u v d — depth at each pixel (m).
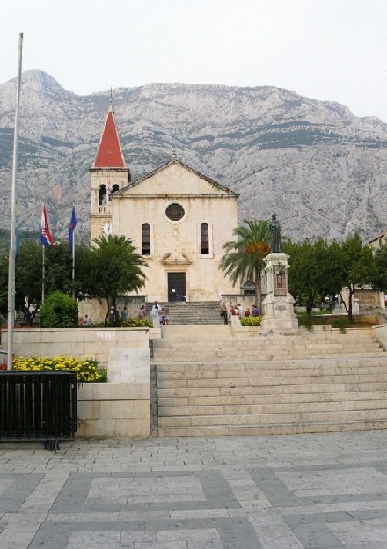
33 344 25.78
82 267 38.81
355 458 11.86
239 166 194.12
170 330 37.69
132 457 12.34
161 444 13.96
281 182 176.50
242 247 50.44
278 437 14.96
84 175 191.50
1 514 8.14
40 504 8.66
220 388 18.12
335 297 58.03
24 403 13.27
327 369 20.31
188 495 9.11
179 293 56.25
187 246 56.66
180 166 57.47
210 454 12.65
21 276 35.59
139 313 45.31
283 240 50.97
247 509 8.27
